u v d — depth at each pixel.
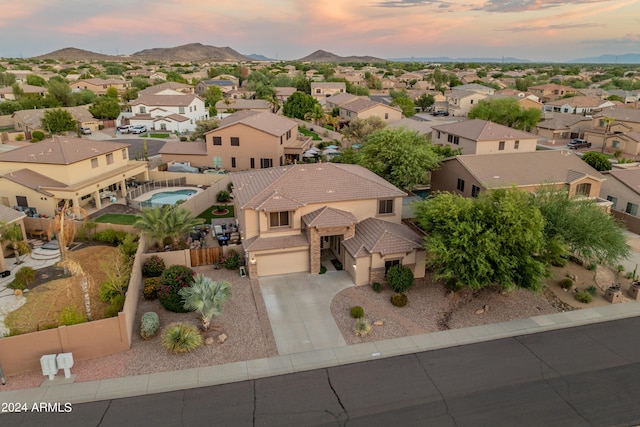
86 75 161.38
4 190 38.22
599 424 17.69
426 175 45.88
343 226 28.75
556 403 18.75
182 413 17.95
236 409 18.22
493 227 25.33
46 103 95.88
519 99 94.19
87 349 21.02
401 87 162.75
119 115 97.69
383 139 43.81
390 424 17.52
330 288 27.91
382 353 21.92
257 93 128.12
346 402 18.67
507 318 25.25
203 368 20.64
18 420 17.50
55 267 30.05
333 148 65.44
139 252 28.92
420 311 25.64
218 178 49.72
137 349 21.86
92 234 34.62
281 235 29.59
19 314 24.58
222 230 35.34
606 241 27.50
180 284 25.67
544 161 41.31
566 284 28.58
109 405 18.38
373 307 25.91
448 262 25.41
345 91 132.50
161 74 181.00
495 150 55.91
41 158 39.59
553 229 27.39
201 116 97.19
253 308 25.70
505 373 20.62
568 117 88.19
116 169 45.62
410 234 29.66
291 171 31.89
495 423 17.64
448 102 116.56
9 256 31.61
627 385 19.91
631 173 42.12
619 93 127.12
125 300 22.41
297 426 17.36
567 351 22.38
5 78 128.38
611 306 26.78
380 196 30.61
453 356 21.81
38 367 20.38
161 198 45.19
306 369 20.73
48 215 38.22
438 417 17.89
